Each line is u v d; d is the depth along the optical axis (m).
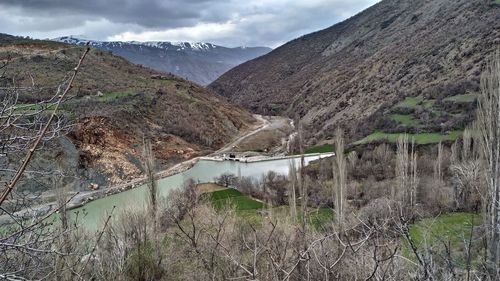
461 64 60.50
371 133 52.00
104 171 44.97
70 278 3.79
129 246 10.95
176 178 50.06
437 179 25.80
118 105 61.59
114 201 35.72
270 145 75.56
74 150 43.06
